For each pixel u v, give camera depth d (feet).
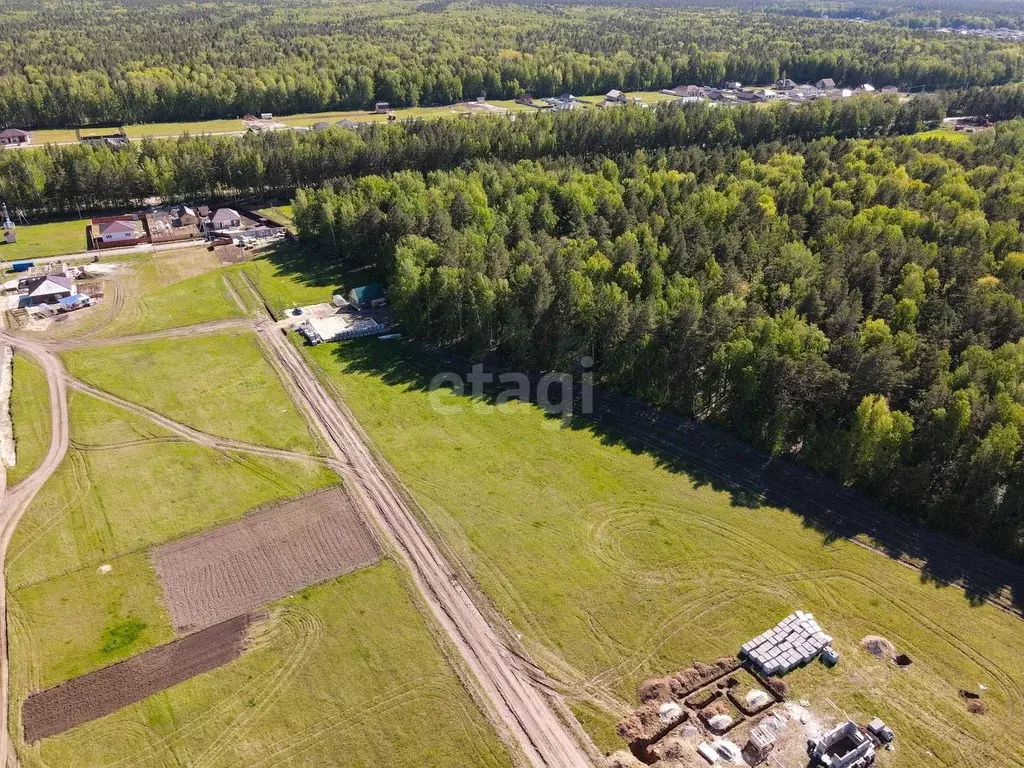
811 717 136.67
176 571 173.58
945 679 144.56
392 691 144.05
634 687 144.36
